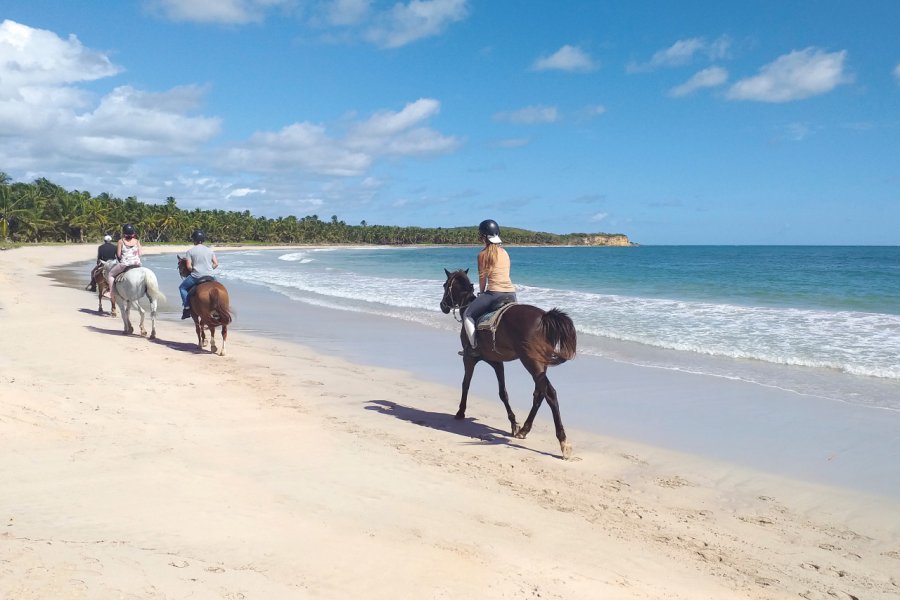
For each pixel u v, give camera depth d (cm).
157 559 358
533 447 742
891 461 690
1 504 445
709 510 568
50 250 7550
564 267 5681
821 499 595
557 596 383
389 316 1941
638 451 732
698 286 2914
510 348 741
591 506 563
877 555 486
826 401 925
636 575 430
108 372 951
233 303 2325
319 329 1673
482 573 401
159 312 1955
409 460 657
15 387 790
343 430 758
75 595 300
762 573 451
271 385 978
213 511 459
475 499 554
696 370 1141
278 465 599
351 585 364
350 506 504
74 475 520
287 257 8562
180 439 654
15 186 9512
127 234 1423
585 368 1177
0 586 300
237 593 330
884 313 1773
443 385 1062
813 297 2284
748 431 800
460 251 16612
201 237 1273
